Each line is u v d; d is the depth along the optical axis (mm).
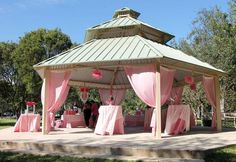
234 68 19609
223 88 21359
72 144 8695
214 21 21875
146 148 7766
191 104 23234
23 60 26922
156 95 10391
